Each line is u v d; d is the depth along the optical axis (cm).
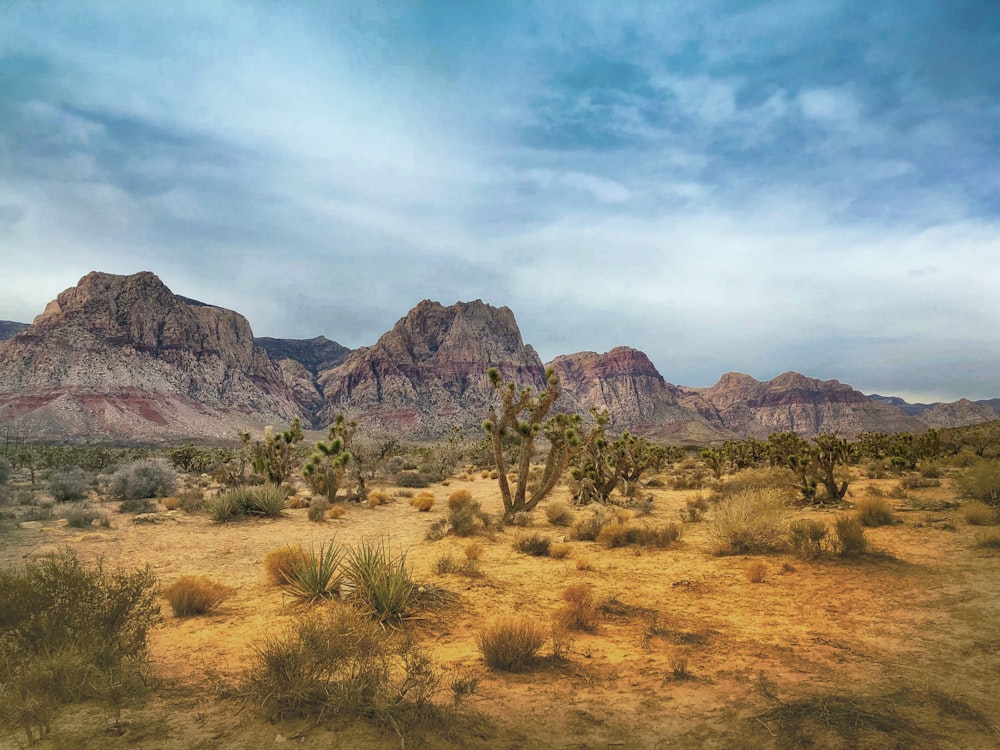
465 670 528
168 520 1827
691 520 1659
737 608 756
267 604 810
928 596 754
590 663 555
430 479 3725
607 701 458
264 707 411
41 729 357
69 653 445
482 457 5459
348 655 498
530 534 1488
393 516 2008
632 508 2036
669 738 389
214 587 830
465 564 1040
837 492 1800
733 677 507
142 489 2547
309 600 793
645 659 564
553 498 2595
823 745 363
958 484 1830
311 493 2684
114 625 538
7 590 498
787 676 503
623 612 752
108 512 2070
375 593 733
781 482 2039
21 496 2378
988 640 578
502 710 437
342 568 864
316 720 390
